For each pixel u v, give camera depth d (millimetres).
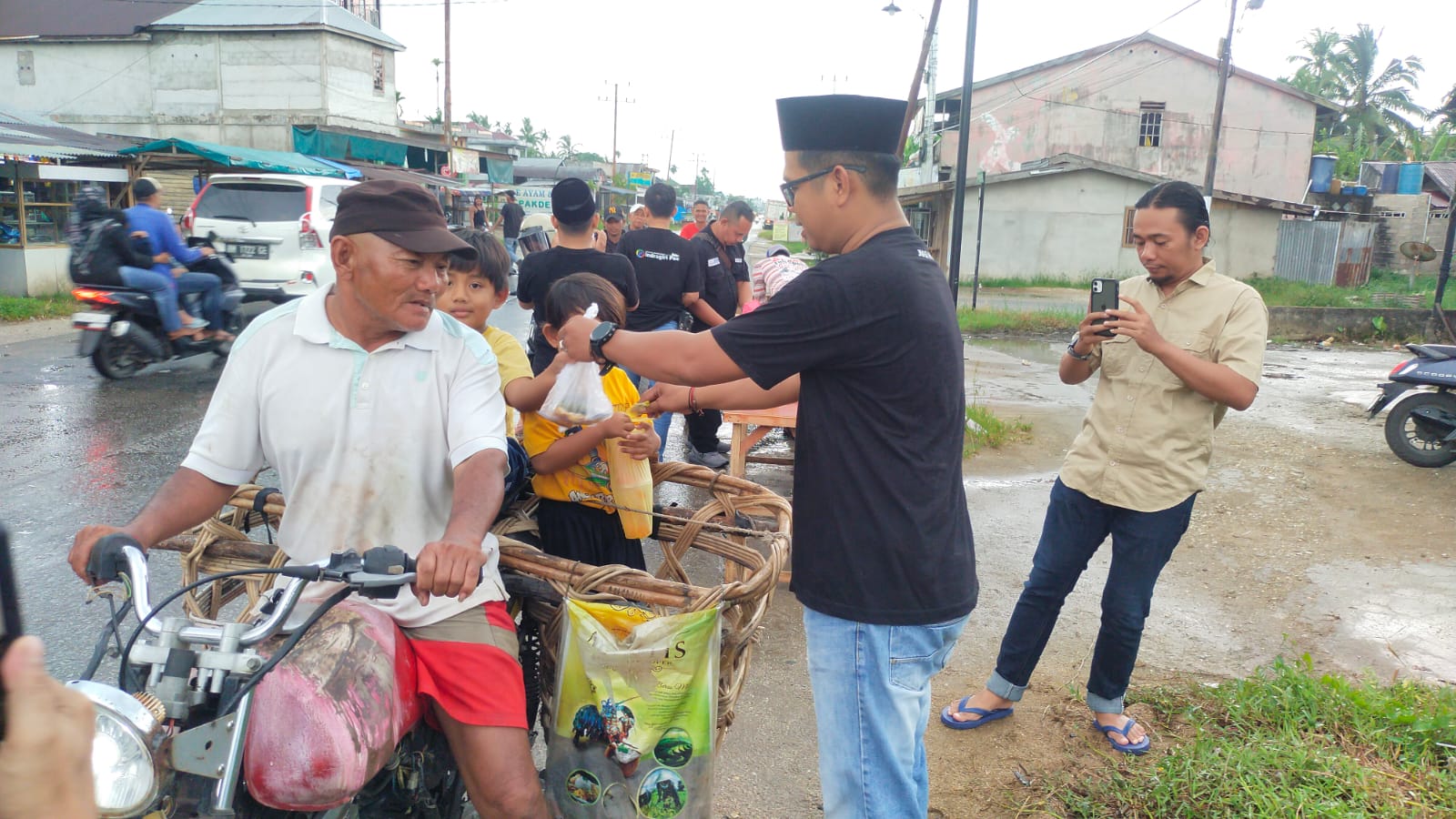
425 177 24594
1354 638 4148
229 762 1574
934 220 27031
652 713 2049
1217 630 4227
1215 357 3027
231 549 2451
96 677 3350
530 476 2697
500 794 1953
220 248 10516
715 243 6832
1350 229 24703
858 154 2098
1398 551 5211
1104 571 4918
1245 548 5266
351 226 1867
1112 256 24875
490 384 2094
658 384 2713
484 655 2000
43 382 8297
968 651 4035
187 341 8688
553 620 2314
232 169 16516
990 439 7613
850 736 2164
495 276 2805
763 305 2061
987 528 5578
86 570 1799
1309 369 12320
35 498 5266
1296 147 31219
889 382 2045
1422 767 3049
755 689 3670
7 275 13594
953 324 2135
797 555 2207
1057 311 17234
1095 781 3078
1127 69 30844
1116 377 3150
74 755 1009
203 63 26969
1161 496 3062
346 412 1976
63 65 27156
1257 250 24703
